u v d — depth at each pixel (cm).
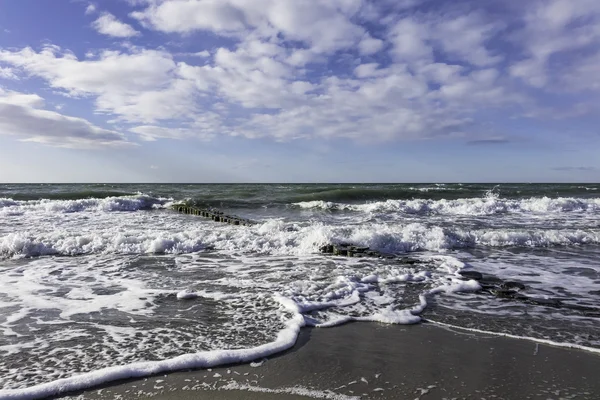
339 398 350
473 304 614
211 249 1024
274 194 2877
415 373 396
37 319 533
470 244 1130
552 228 1398
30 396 347
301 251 1005
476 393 359
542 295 666
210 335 480
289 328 500
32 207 1844
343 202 2575
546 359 428
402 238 1105
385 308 586
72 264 858
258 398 349
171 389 362
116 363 407
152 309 574
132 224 1434
